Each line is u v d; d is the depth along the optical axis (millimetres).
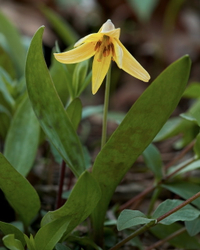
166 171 564
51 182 622
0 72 592
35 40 464
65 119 495
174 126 610
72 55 467
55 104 489
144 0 1109
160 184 541
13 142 530
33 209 493
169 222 462
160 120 464
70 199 454
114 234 528
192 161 542
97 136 969
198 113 488
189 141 638
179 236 539
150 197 634
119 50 454
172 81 456
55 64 571
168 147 870
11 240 446
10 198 484
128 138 467
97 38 467
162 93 458
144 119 462
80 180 447
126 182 668
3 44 700
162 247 573
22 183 474
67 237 487
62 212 461
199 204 512
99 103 1222
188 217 461
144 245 570
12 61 733
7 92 577
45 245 460
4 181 470
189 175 634
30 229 534
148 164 541
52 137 484
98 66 472
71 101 508
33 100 480
